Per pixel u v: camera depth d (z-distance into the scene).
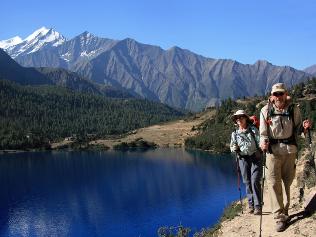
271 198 9.48
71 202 118.94
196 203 106.00
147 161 181.25
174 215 96.88
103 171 164.50
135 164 175.75
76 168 174.50
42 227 95.12
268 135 9.10
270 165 9.23
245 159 12.00
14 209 113.12
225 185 124.38
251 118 11.95
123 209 107.81
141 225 92.06
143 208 107.19
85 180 149.12
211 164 162.75
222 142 194.75
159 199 114.81
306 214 9.72
